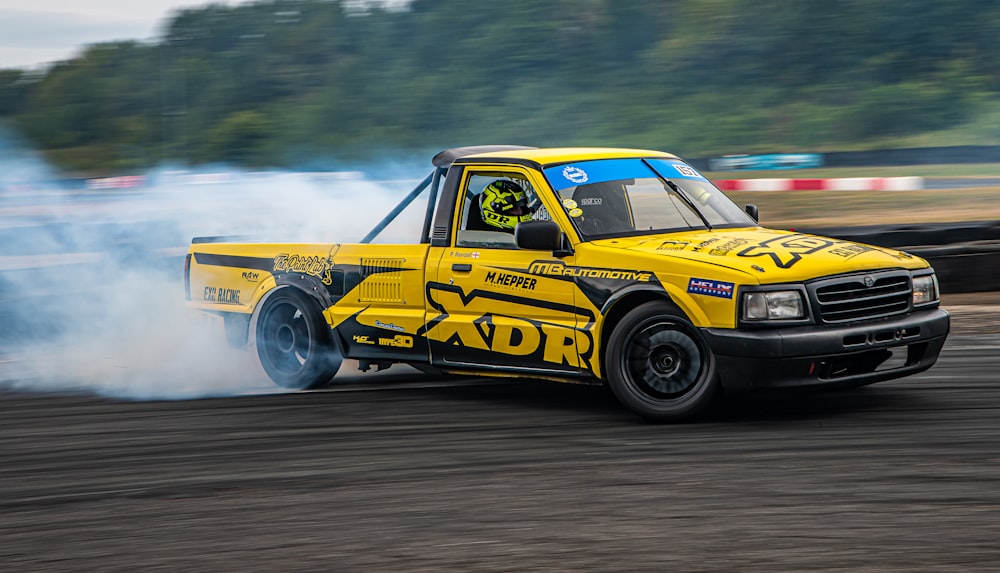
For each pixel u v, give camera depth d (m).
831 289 6.29
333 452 6.25
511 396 7.62
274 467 5.96
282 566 4.40
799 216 22.27
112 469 6.08
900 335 6.41
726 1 64.75
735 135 57.16
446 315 7.44
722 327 6.24
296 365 8.38
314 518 5.01
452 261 7.41
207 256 9.02
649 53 66.06
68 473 6.05
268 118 76.12
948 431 6.12
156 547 4.72
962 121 52.28
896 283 6.52
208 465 6.08
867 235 13.09
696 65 63.62
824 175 33.94
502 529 4.73
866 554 4.25
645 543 4.48
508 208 7.27
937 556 4.20
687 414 6.43
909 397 7.03
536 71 70.31
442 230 7.55
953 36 59.00
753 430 6.27
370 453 6.18
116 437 6.88
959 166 33.91
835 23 61.53
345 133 73.38
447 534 4.70
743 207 7.61
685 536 4.54
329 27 82.69
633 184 7.32
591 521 4.79
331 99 76.00
